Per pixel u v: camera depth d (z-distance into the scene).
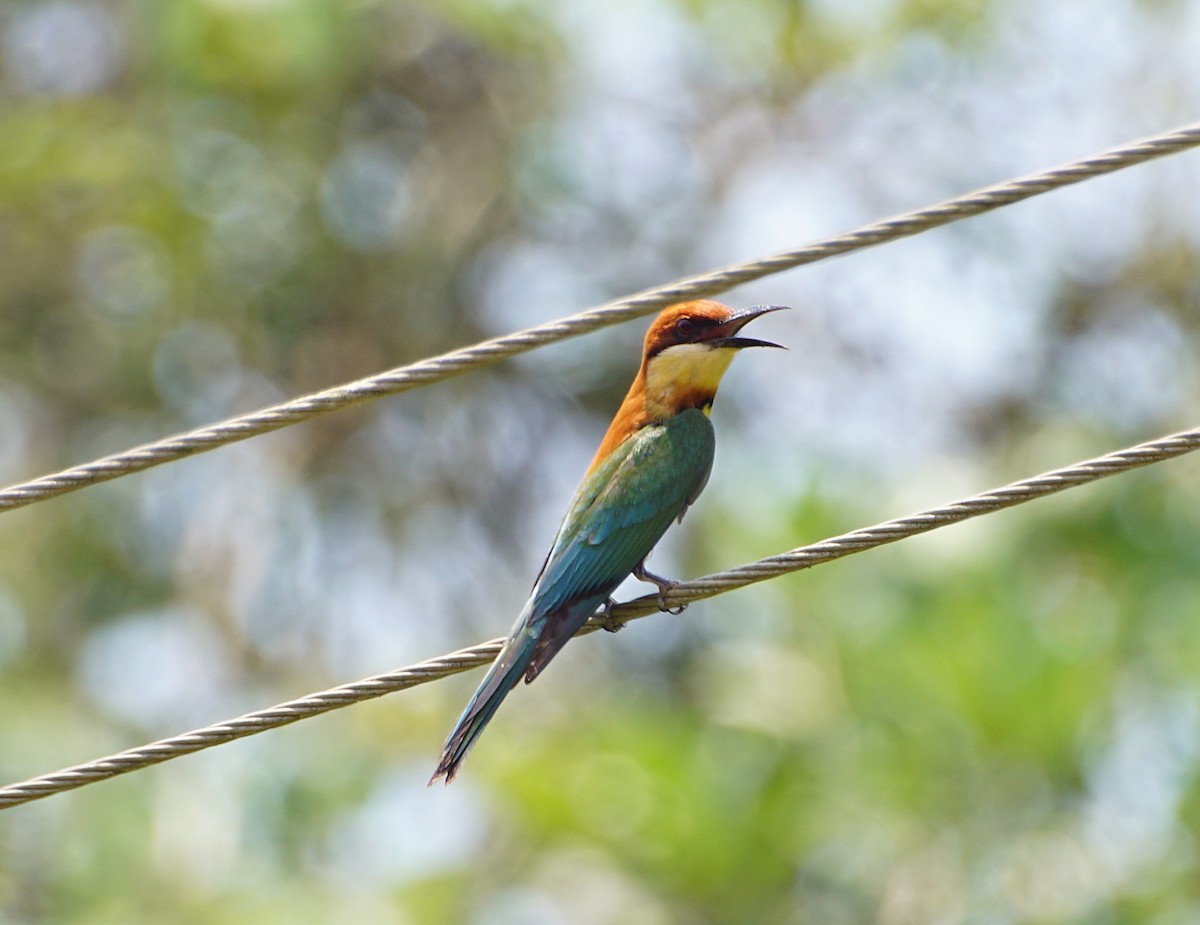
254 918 14.05
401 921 13.92
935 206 7.29
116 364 19.19
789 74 18.98
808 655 13.00
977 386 19.22
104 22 19.67
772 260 7.36
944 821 12.12
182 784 15.57
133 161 18.47
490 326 19.39
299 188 18.64
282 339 19.12
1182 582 13.45
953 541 13.28
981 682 12.16
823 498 13.45
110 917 14.45
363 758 16.06
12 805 6.94
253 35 17.42
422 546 19.47
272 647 19.11
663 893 12.91
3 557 18.77
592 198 19.23
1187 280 18.39
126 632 18.81
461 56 19.33
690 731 13.70
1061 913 11.71
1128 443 17.02
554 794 13.38
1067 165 7.20
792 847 12.46
